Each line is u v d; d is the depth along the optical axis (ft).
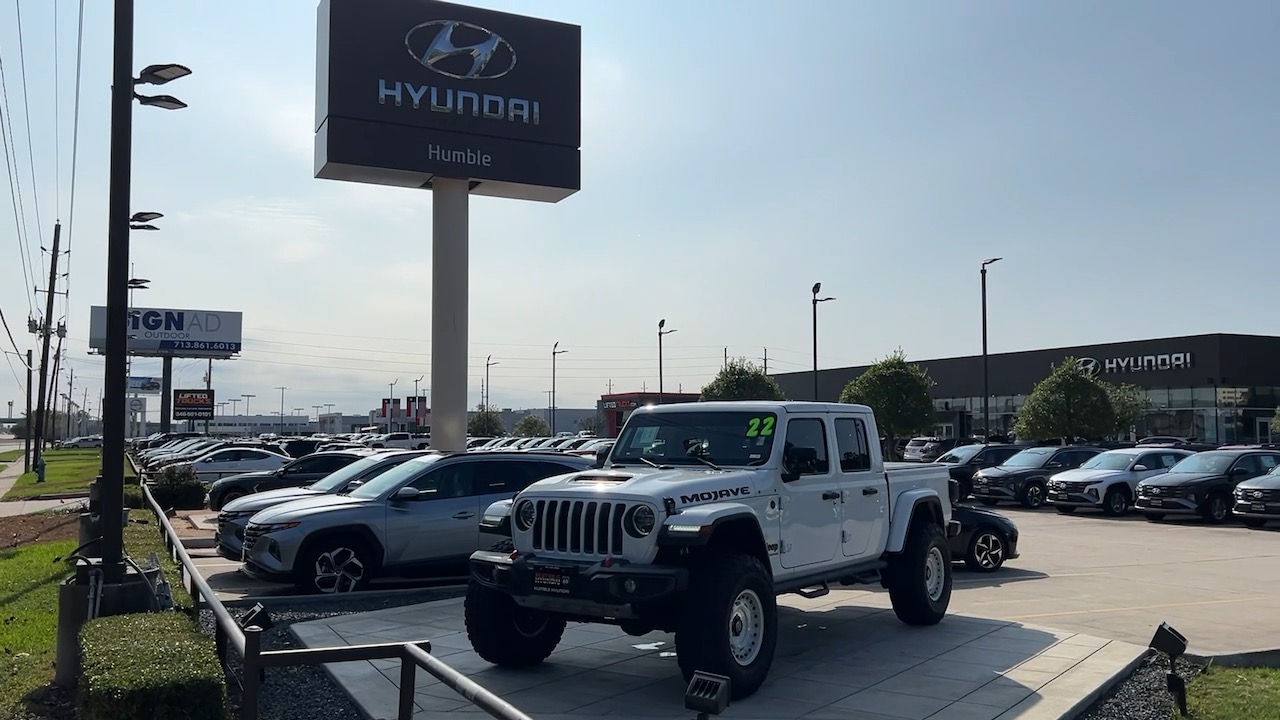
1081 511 81.82
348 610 34.09
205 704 16.56
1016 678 24.13
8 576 40.29
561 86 78.84
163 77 27.63
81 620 22.80
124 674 16.48
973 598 37.22
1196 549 54.34
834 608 34.19
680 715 21.42
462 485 39.65
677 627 22.06
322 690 23.44
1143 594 38.17
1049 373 189.78
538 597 22.79
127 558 25.27
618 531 22.33
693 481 23.31
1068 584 40.86
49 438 354.33
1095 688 23.15
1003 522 44.88
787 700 22.39
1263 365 164.25
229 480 70.85
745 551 24.30
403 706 14.26
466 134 74.84
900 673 24.76
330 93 70.85
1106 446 100.58
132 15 27.25
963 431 208.85
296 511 37.24
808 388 242.37
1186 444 127.95
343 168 72.02
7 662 25.21
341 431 482.69
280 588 39.45
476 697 11.44
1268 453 75.15
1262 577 42.88
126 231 26.48
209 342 243.81
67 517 69.82
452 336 75.05
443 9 75.00
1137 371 174.60
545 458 41.39
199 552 49.85
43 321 143.33
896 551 29.43
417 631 29.76
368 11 72.49
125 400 25.50
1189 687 23.93
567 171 78.28
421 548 38.34
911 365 148.56
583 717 21.33
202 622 29.55
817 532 26.43
